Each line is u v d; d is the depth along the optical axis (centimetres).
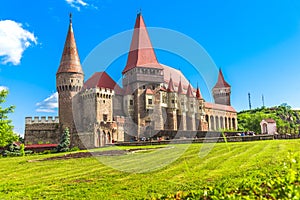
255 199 680
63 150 5162
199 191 791
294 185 693
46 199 1163
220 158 2091
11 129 4478
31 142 7450
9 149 4941
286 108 14212
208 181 1291
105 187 1328
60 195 1223
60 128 7194
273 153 2214
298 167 866
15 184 1554
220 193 737
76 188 1349
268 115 11725
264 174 1106
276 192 675
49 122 7550
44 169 2141
